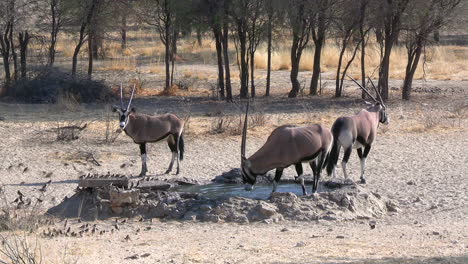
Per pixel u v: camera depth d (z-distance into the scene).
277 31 34.56
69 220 13.81
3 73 40.44
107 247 11.20
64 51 54.78
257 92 36.44
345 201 14.05
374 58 47.62
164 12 35.84
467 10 31.97
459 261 9.50
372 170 18.94
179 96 34.91
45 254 10.45
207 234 12.30
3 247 10.93
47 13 37.16
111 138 23.44
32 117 27.77
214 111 28.62
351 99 33.16
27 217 13.36
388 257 9.92
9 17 34.00
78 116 28.19
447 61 50.06
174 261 10.00
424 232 12.23
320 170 14.75
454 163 19.77
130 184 14.70
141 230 12.84
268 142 14.33
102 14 35.38
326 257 10.02
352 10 31.91
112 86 37.34
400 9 30.70
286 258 10.02
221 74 33.97
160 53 54.59
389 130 25.12
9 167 18.95
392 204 14.85
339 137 16.34
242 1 31.83
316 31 38.53
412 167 19.27
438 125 26.12
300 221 13.46
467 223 13.23
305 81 37.78
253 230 12.68
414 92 35.94
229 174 16.69
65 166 19.52
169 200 14.13
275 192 14.19
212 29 33.72
